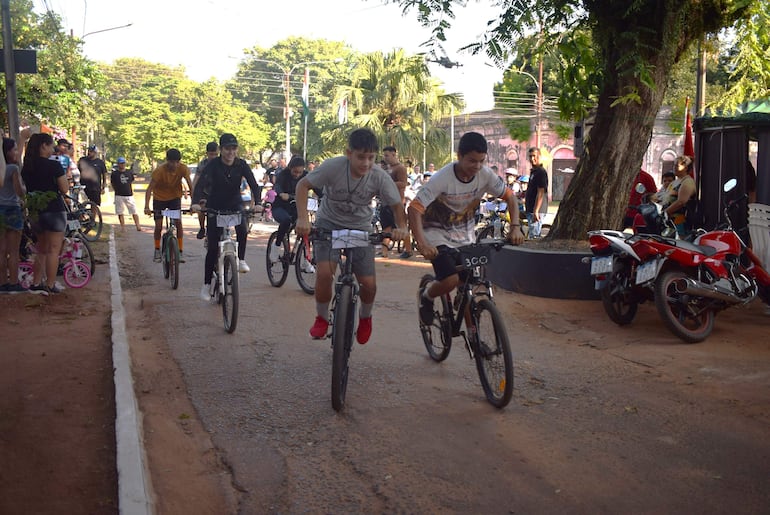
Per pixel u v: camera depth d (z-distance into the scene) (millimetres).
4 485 3502
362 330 5223
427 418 4547
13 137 10664
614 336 6668
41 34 18781
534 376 5441
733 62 11164
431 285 5195
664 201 9867
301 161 9047
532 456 3955
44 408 4598
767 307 7727
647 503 3408
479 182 4844
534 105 41438
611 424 4434
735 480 3643
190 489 3582
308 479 3699
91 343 6273
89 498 3383
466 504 3414
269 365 5746
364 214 5270
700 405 4754
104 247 13539
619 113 8992
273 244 9422
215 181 7664
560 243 9086
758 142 8750
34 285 8438
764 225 7445
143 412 4648
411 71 8547
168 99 54000
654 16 8641
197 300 8414
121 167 17062
